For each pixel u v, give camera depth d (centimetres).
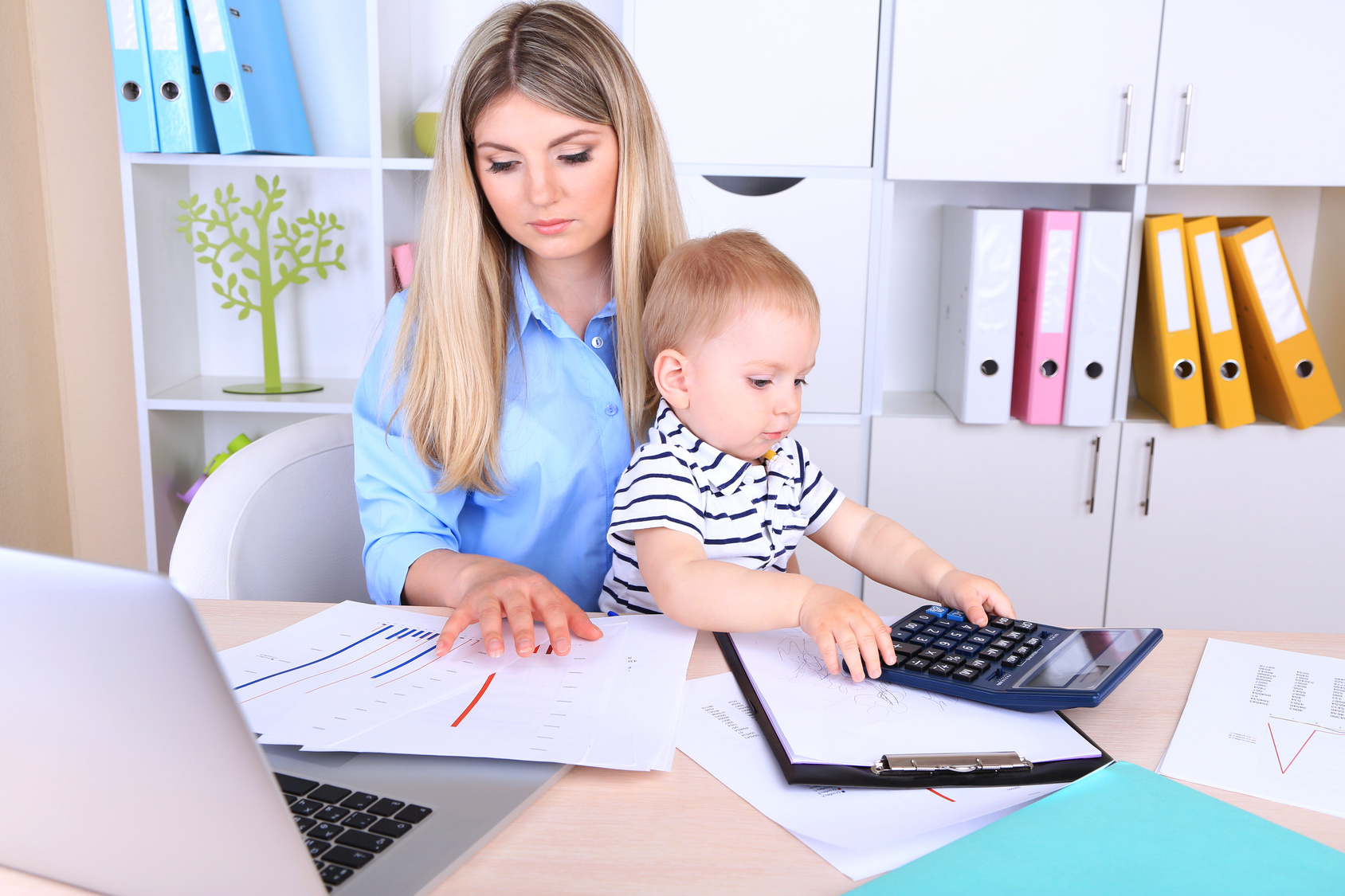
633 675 66
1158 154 170
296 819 48
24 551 35
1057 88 169
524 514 107
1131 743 57
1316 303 198
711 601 73
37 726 38
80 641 35
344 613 77
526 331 106
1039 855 43
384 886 43
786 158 175
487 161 95
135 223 183
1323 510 179
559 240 97
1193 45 166
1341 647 73
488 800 50
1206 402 179
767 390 84
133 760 37
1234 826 46
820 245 178
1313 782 53
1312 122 168
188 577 91
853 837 47
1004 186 199
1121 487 180
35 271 205
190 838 39
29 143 201
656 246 105
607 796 51
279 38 191
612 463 106
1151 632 69
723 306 83
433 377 101
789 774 52
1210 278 171
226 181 207
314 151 205
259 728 56
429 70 202
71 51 202
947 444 181
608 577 97
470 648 70
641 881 44
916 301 204
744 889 44
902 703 61
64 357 213
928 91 170
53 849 42
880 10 170
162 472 195
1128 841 45
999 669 64
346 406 189
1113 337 171
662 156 104
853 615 67
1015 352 183
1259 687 65
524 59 91
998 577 185
